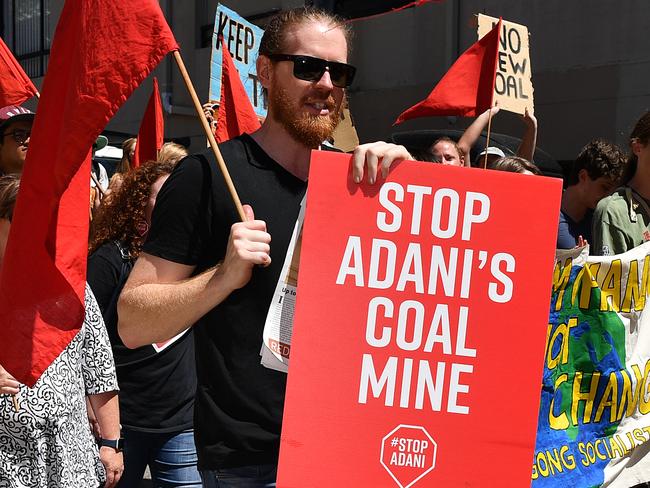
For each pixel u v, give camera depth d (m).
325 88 2.66
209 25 15.91
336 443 2.41
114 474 3.65
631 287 3.84
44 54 19.02
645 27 10.51
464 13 12.37
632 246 4.23
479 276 2.46
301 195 2.71
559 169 8.08
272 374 2.64
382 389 2.43
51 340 2.79
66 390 3.18
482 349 2.45
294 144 2.73
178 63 2.72
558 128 11.34
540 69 11.49
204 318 2.70
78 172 2.85
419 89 12.85
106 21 2.72
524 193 2.47
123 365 4.12
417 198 2.47
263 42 2.76
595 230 4.32
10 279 2.78
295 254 2.61
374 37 13.45
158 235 2.66
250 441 2.62
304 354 2.43
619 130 10.77
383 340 2.44
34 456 3.10
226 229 2.66
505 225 2.47
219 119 5.02
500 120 11.76
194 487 4.23
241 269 2.46
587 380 3.76
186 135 16.22
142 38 2.72
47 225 2.78
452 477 2.42
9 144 5.14
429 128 12.75
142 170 4.16
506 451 2.43
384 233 2.46
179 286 2.55
